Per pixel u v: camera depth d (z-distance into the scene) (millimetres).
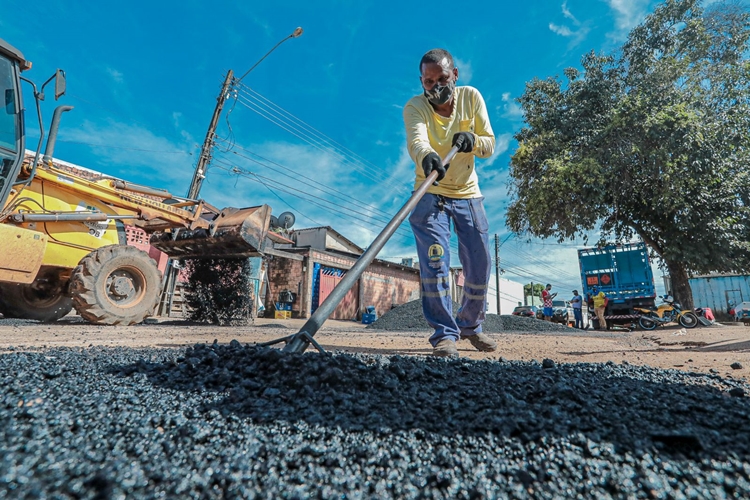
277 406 1107
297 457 805
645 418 1032
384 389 1278
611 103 13758
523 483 732
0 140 4961
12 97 5094
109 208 6789
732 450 843
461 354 2918
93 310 6035
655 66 13492
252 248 7691
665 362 2562
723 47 14180
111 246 6379
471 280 2902
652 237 13539
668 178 11562
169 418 974
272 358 1422
